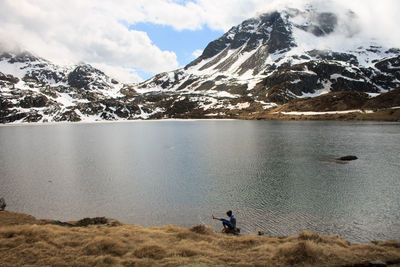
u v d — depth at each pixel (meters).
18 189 48.66
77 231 23.16
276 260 16.94
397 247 20.42
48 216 36.47
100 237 20.28
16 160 78.56
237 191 44.81
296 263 16.48
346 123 194.50
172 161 73.69
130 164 71.00
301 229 30.47
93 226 27.39
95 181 53.84
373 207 36.38
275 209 36.53
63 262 16.31
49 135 163.88
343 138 109.88
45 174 60.19
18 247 18.31
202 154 83.62
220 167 63.53
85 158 81.12
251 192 44.03
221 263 16.58
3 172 62.53
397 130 137.00
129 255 17.77
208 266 15.98
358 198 39.97
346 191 43.34
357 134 122.69
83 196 44.47
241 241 21.33
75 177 57.22
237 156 77.25
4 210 36.84
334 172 55.56
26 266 15.79
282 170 58.34
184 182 51.66
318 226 31.09
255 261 16.91
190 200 41.38
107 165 70.06
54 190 47.88
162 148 100.75
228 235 24.31
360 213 34.50
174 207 38.75
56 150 99.19
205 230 24.17
